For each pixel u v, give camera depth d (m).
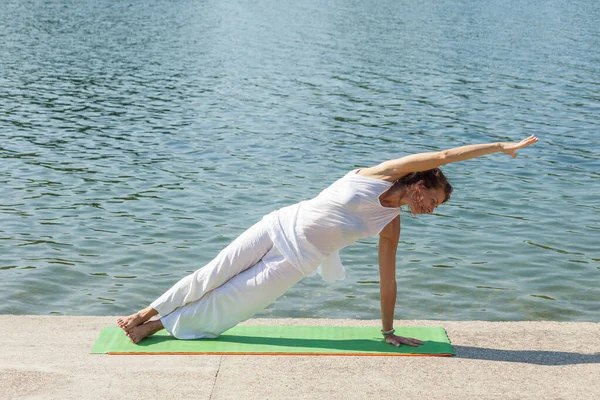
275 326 5.45
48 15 39.97
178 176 13.05
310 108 19.25
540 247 9.76
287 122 17.62
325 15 42.38
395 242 5.07
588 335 5.34
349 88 22.11
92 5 45.78
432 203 4.89
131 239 9.93
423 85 22.62
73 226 10.38
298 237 4.95
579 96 20.95
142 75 24.08
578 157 14.56
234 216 10.98
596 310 7.90
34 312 7.71
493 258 9.38
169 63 26.44
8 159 13.99
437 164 4.78
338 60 27.17
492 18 41.00
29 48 28.92
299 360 4.81
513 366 4.77
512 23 38.84
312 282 8.55
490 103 19.98
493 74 24.55
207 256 9.42
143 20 39.34
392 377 4.57
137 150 14.90
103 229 10.30
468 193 12.18
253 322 5.57
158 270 8.95
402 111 18.98
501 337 5.29
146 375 4.55
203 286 5.05
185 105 19.59
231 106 19.48
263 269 5.01
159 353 4.89
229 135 16.27
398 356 4.89
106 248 9.58
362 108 19.31
